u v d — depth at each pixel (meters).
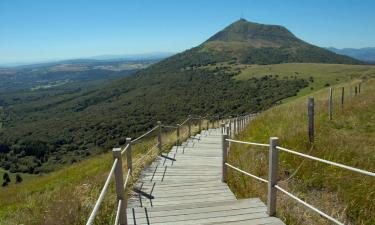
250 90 147.00
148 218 6.13
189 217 6.09
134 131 103.56
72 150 95.31
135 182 9.23
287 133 11.42
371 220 5.89
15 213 8.34
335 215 6.09
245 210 6.30
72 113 192.88
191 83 189.62
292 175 7.65
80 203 6.95
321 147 9.10
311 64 190.88
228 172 9.33
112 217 6.37
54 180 14.68
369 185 6.58
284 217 5.94
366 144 9.35
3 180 74.50
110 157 17.16
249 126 18.14
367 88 29.52
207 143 17.16
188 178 9.94
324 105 18.56
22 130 141.38
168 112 127.31
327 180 7.33
